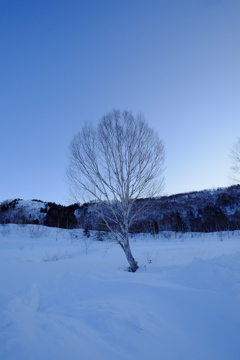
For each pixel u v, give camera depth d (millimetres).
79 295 5141
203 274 5492
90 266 10016
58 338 2572
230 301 4062
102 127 10484
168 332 3229
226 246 16047
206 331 3348
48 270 8609
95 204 10531
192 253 12992
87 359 2326
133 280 5641
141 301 4195
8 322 2875
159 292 4684
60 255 15641
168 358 2672
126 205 10070
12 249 19266
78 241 25234
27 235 28047
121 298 4410
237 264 5648
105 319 3270
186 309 3980
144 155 10359
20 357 2150
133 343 2832
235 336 3164
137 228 34656
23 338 2434
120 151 10242
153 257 12398
